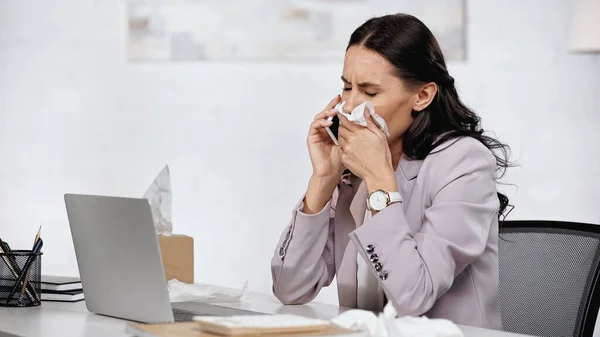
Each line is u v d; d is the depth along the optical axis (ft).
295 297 6.64
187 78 15.35
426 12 14.96
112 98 15.53
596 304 6.47
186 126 15.40
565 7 15.06
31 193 15.75
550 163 15.12
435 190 6.28
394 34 6.26
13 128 15.75
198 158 15.40
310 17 15.11
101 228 5.33
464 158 6.26
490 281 6.27
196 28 15.28
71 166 15.66
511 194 15.10
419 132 6.44
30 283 6.16
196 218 15.44
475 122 6.70
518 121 15.11
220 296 6.50
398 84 6.26
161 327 4.47
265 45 15.20
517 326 6.82
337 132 6.78
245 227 15.38
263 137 15.31
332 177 6.64
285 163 15.31
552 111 15.12
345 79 6.39
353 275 6.64
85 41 15.55
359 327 4.34
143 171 15.51
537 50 15.10
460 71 15.03
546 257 6.85
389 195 5.98
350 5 15.07
